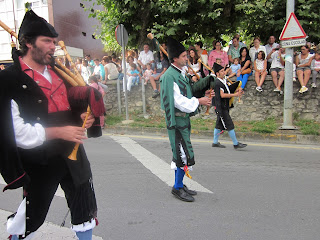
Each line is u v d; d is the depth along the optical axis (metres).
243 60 8.35
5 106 1.52
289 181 4.14
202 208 3.31
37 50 1.66
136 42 10.38
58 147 1.79
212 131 7.14
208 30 10.28
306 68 7.59
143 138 7.20
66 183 1.93
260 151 5.81
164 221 3.01
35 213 1.79
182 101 3.17
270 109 8.15
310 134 6.54
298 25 6.50
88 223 1.92
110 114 9.59
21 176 1.58
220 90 5.54
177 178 3.54
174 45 3.20
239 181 4.15
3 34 15.24
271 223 2.96
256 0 8.95
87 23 18.27
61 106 1.80
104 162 5.07
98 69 10.05
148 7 9.27
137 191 3.80
